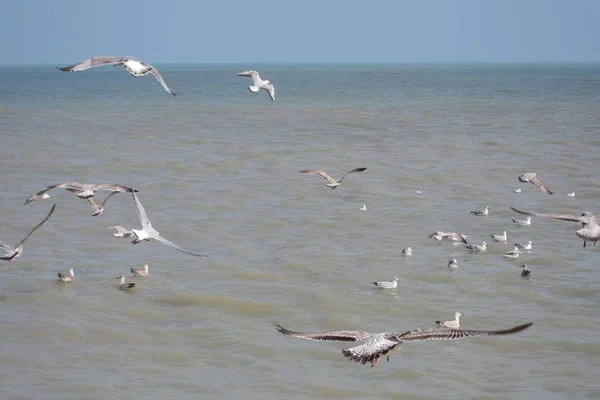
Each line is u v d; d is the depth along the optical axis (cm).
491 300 3372
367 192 5256
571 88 15738
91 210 4738
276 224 4494
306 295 3388
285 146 6950
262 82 3058
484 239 4316
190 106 10806
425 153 6600
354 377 2680
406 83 19238
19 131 7606
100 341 2917
